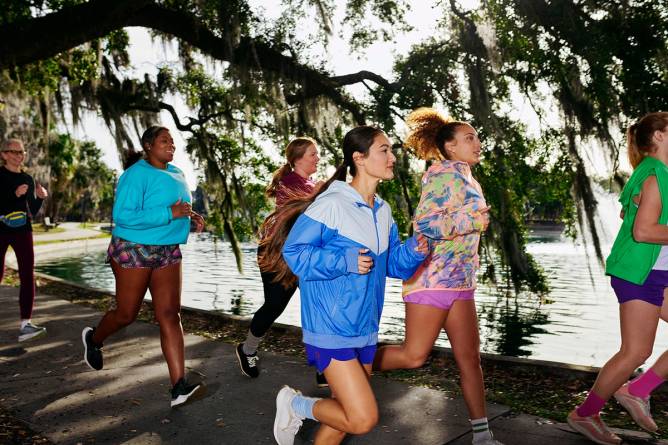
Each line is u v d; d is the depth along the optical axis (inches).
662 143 120.0
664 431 128.6
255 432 134.3
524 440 126.0
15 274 479.2
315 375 181.3
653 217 113.3
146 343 222.2
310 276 93.9
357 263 91.0
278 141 625.3
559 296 690.8
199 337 237.3
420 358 124.0
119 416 144.6
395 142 542.0
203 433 133.9
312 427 136.3
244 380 175.9
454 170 116.1
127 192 150.3
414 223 114.1
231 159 645.3
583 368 173.3
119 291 154.8
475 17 472.1
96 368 173.3
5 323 261.4
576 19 443.5
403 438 128.6
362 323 96.2
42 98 580.1
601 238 448.8
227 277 927.7
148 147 156.2
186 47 577.9
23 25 393.7
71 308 301.6
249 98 506.6
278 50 503.5
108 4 396.8
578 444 123.3
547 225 2694.4
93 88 554.3
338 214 96.7
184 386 148.2
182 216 152.3
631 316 118.2
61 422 140.1
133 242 150.7
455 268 118.7
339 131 574.9
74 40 398.3
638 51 429.4
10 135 677.9
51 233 2367.1
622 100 445.1
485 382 172.9
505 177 497.0
